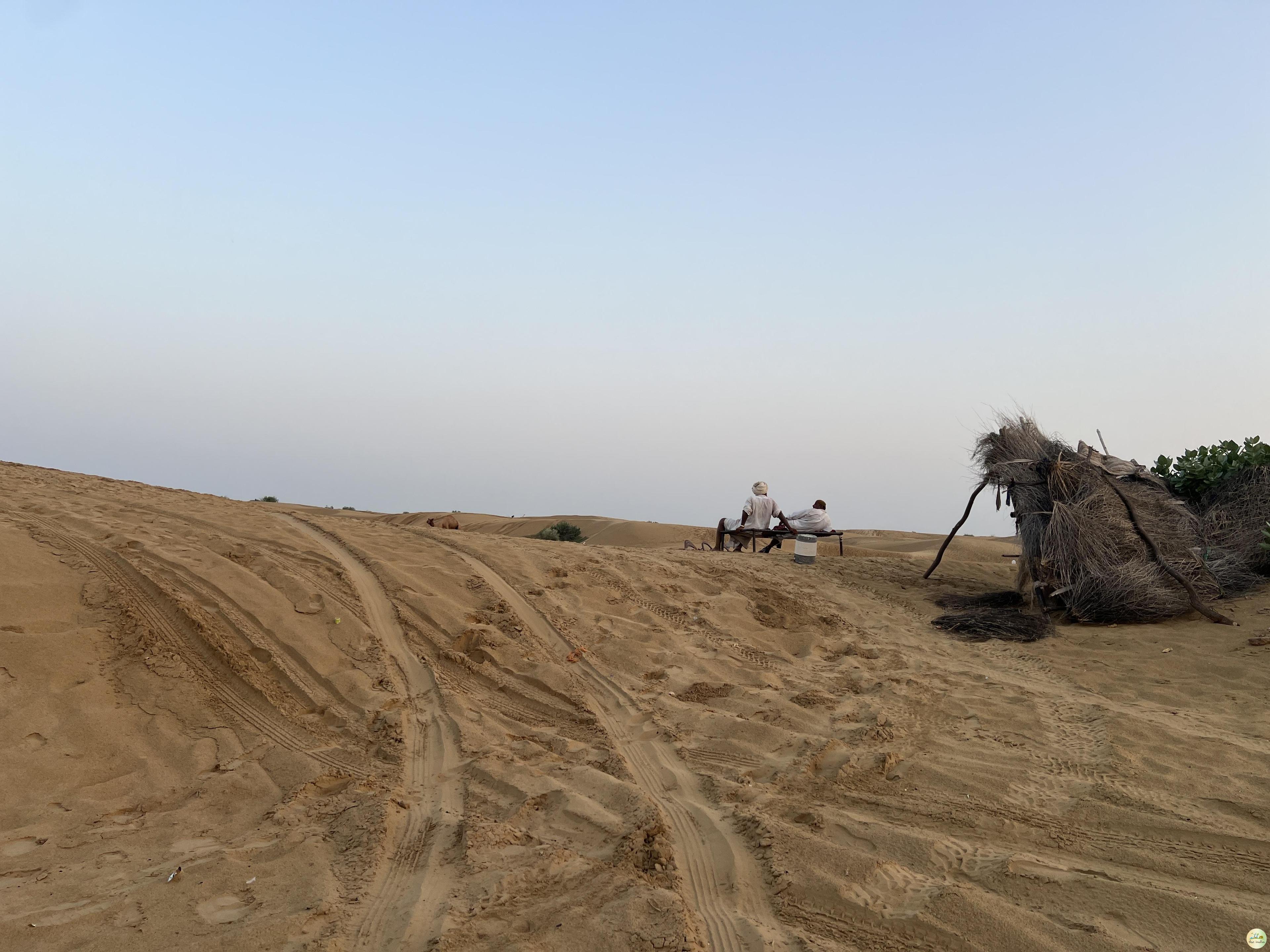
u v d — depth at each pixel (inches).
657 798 186.5
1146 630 342.0
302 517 391.5
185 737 205.2
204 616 247.9
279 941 128.0
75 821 169.9
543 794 183.8
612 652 283.7
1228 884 147.3
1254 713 240.1
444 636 275.6
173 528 330.0
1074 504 373.1
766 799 184.7
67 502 354.9
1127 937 130.2
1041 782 192.9
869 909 139.8
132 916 135.3
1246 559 410.6
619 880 147.9
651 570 387.5
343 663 247.8
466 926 132.3
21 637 216.8
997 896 143.7
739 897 145.6
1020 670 294.8
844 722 234.8
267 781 190.2
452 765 200.8
